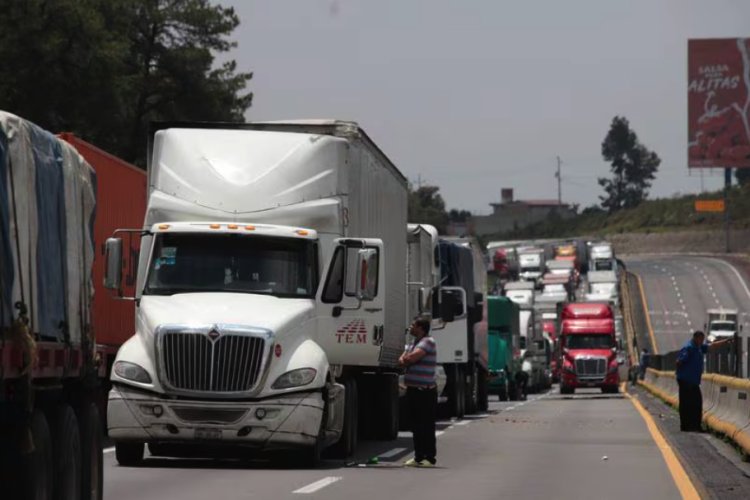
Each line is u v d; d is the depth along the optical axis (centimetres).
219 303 4759
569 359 17700
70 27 16475
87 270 3105
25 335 2389
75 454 2875
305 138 5203
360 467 4922
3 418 2484
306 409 4631
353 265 5119
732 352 6950
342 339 5072
